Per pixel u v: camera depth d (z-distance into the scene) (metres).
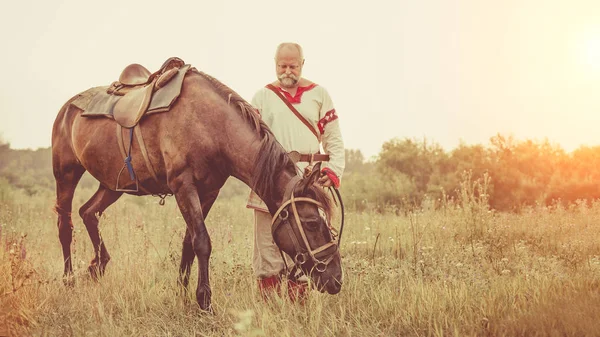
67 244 5.73
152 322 4.18
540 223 8.16
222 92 4.44
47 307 4.37
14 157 33.16
